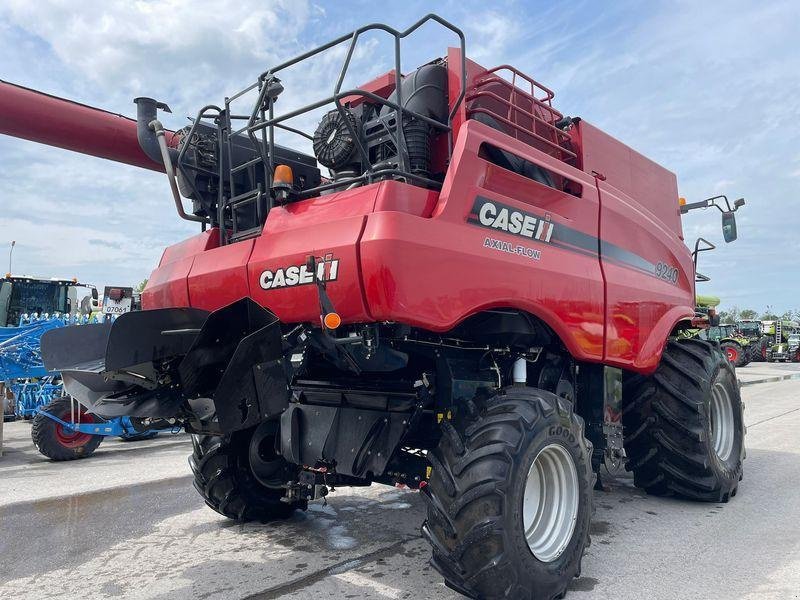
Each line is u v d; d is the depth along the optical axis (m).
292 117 3.18
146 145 3.87
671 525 4.07
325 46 3.10
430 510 2.79
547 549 2.96
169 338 2.82
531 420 2.88
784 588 3.00
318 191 3.20
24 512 4.66
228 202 3.70
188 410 2.90
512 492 2.68
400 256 2.64
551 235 3.51
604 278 3.84
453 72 3.53
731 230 5.68
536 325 3.51
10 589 3.13
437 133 3.58
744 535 3.84
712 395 4.72
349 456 3.42
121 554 3.64
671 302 4.63
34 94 3.70
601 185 4.14
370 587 3.06
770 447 6.79
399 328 2.92
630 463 4.62
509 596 2.64
